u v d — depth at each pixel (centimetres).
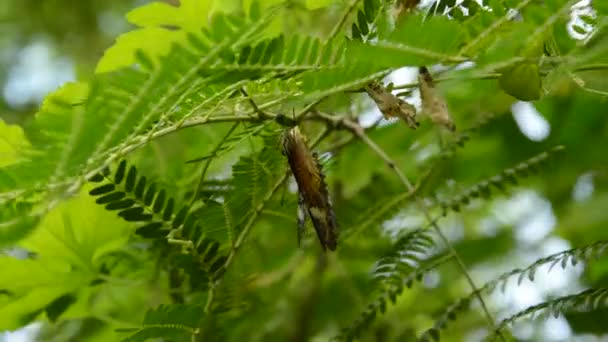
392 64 33
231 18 32
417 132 54
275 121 39
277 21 42
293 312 54
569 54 35
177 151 48
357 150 53
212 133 47
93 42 89
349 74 33
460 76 38
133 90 32
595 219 63
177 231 40
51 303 47
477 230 64
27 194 34
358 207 52
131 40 41
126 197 39
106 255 48
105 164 35
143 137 36
